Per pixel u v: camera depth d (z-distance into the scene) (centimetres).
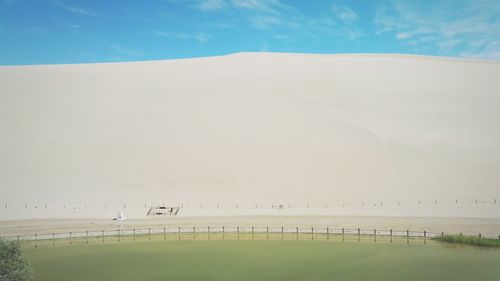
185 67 10531
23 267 2839
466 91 8738
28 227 4741
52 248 4088
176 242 4253
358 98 8338
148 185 6100
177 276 3347
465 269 3397
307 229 4588
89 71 10488
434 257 3691
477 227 4481
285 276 3312
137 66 10838
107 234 4509
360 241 4191
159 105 8244
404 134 7225
